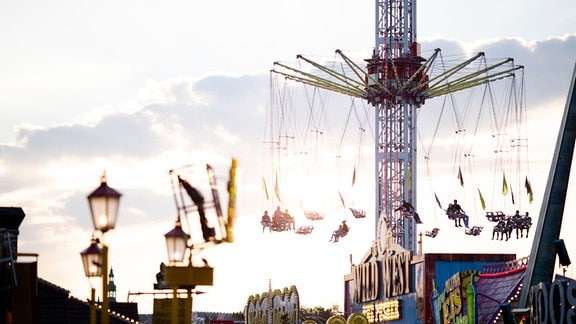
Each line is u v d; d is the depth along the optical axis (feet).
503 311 268.62
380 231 445.37
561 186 281.74
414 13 605.73
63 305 211.82
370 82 586.04
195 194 126.11
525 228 422.00
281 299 483.51
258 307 510.17
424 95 593.01
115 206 111.96
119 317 218.38
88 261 122.42
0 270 145.79
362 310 454.40
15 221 200.75
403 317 411.13
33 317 159.63
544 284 245.86
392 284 423.64
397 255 418.51
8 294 148.87
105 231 112.06
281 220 460.55
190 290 134.31
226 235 125.70
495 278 339.77
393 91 585.63
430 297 386.11
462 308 336.29
